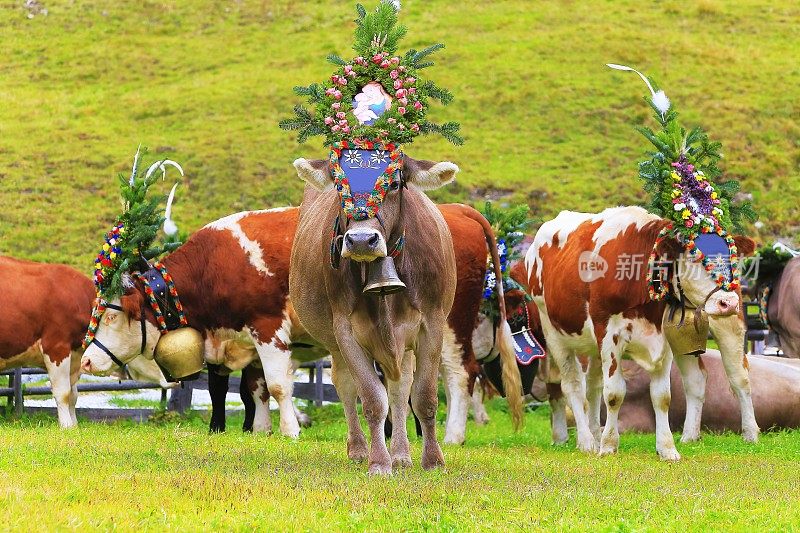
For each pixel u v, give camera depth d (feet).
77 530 19.71
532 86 128.67
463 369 40.78
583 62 135.13
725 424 46.60
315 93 29.09
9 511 20.95
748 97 125.29
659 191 35.81
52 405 56.29
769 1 157.89
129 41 152.05
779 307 54.13
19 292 44.16
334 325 28.99
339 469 28.89
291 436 41.01
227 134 117.29
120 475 26.08
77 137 118.42
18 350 44.14
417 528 20.99
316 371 56.29
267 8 162.61
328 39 148.66
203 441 35.35
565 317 39.60
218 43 151.33
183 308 42.50
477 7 156.76
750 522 22.41
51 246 91.97
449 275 30.12
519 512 22.68
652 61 135.13
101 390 52.54
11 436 35.29
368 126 28.09
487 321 43.52
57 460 28.76
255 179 104.78
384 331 28.12
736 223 36.86
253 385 44.50
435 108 124.36
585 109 123.24
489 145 115.85
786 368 48.29
